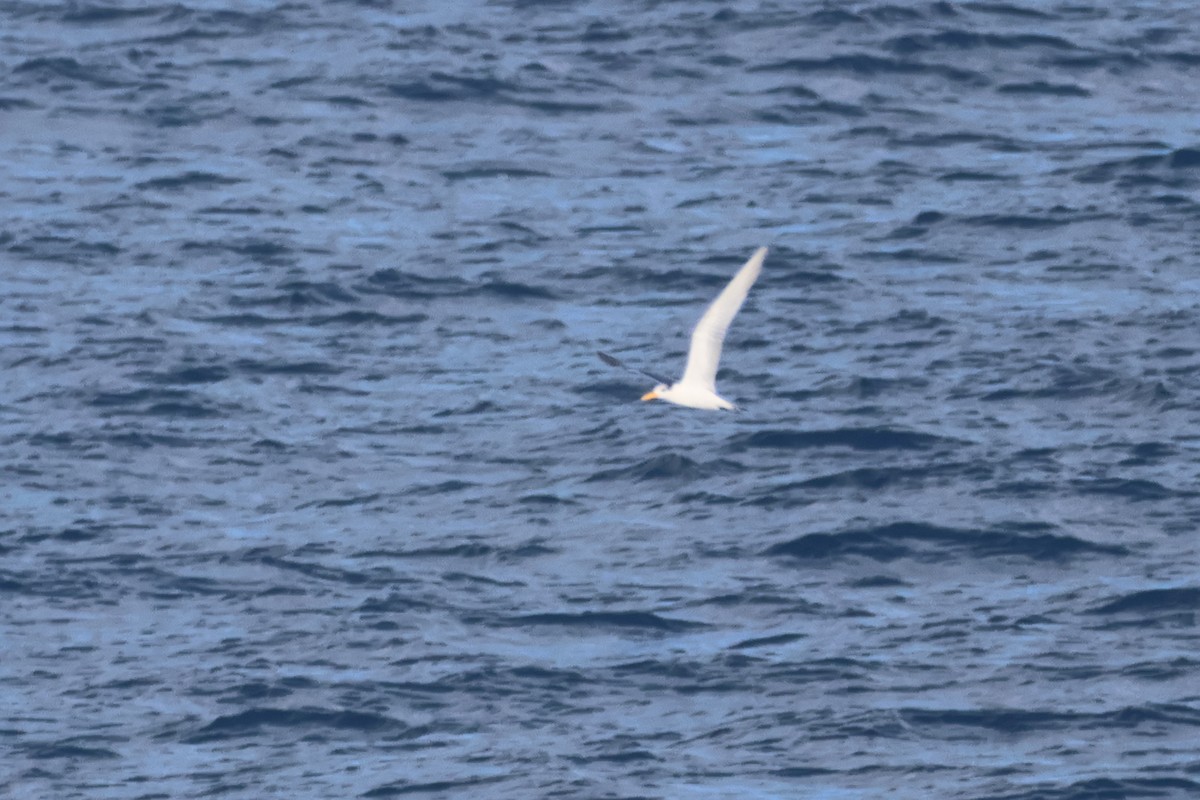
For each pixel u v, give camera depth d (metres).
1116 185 178.25
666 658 111.69
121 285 163.00
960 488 128.75
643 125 196.00
